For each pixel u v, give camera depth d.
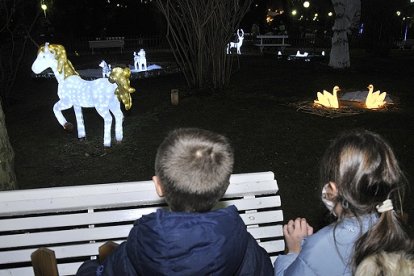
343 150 1.60
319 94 8.89
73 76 6.29
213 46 9.90
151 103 9.33
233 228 1.57
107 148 6.34
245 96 9.86
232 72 13.67
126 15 27.55
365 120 7.66
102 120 7.97
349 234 1.66
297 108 8.59
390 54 20.59
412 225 3.95
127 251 1.58
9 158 3.64
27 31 10.63
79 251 2.51
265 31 28.61
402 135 6.75
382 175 1.54
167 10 9.93
